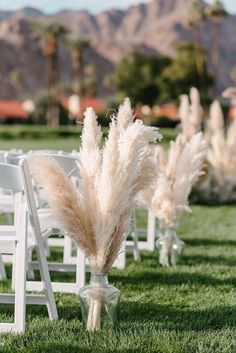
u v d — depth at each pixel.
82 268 5.75
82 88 106.25
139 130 4.45
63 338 4.37
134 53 85.50
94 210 4.52
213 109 15.27
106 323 4.59
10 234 4.90
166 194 7.10
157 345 4.21
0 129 45.94
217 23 81.00
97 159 4.59
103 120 52.47
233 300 5.64
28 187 4.59
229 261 7.65
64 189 4.48
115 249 4.63
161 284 6.32
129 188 4.50
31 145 37.62
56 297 5.77
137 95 83.25
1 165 4.53
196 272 6.92
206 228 10.84
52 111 81.50
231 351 4.09
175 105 80.88
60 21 88.88
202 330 4.64
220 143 15.15
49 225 5.32
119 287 6.18
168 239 7.22
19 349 4.13
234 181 15.02
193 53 80.44
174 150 7.32
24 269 4.58
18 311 4.59
